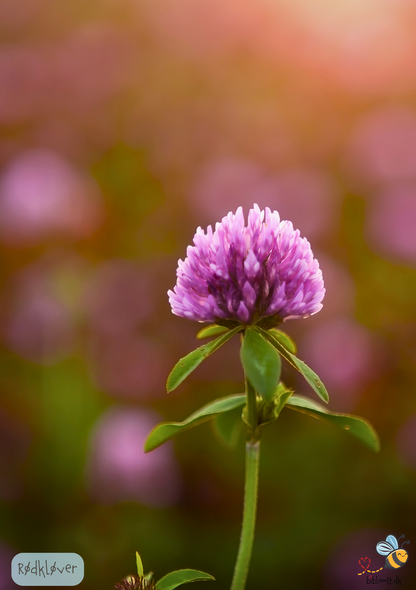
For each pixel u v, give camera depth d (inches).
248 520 10.6
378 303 23.1
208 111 26.4
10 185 22.3
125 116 26.2
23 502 19.2
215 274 10.8
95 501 19.4
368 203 24.0
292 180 23.7
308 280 10.9
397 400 21.3
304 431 20.9
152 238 24.5
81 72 25.4
